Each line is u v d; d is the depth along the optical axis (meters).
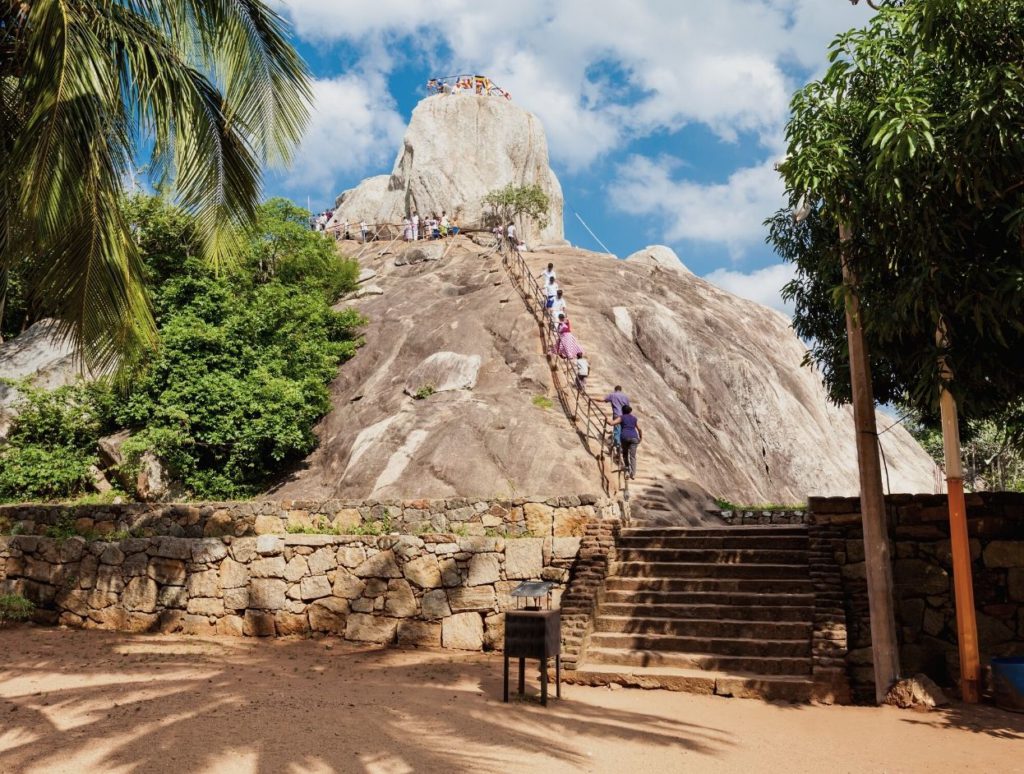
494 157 54.84
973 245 7.09
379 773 4.89
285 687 7.27
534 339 19.66
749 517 14.92
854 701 8.07
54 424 18.56
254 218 9.13
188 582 11.50
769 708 7.54
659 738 6.18
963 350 7.58
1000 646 8.77
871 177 6.83
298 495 16.84
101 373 8.35
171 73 8.12
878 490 8.29
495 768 5.11
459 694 7.32
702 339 23.09
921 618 9.07
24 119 7.59
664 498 14.53
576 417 16.81
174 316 19.45
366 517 11.77
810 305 10.43
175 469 17.66
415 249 34.03
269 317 20.17
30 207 6.82
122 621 11.69
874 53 7.45
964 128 6.39
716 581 9.63
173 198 8.69
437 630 10.28
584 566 9.95
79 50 7.08
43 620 12.11
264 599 11.09
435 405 17.72
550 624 7.30
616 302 23.64
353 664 9.09
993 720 7.11
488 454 15.56
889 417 26.17
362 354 21.67
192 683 7.32
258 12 8.44
